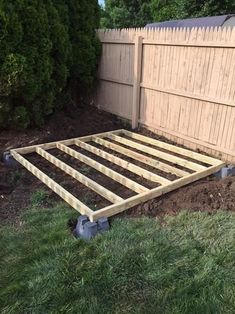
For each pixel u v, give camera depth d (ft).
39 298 7.89
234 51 14.84
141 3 69.97
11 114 18.75
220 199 12.44
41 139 19.08
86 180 13.62
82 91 25.79
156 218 11.46
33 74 18.16
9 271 8.95
